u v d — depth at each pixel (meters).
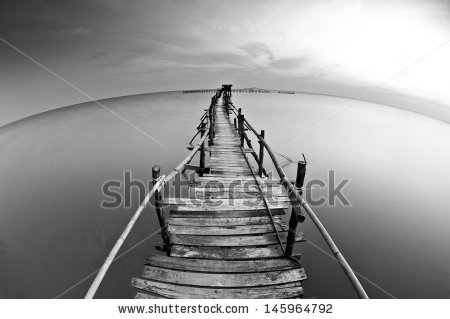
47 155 15.69
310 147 17.72
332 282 6.04
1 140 19.70
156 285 2.87
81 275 6.54
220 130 11.38
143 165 13.80
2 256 7.28
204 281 2.89
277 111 35.50
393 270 6.51
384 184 11.91
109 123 24.91
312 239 7.50
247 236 3.61
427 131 26.67
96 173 12.89
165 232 3.39
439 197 10.73
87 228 8.32
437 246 7.48
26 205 9.97
